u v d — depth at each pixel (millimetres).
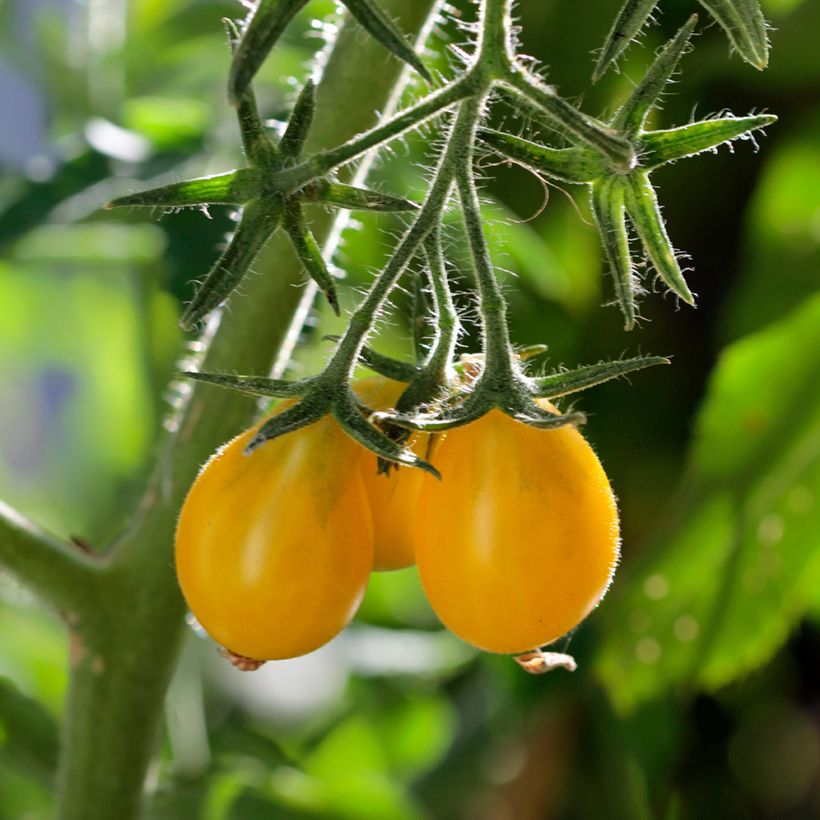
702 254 511
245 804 484
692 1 473
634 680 479
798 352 471
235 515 331
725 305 494
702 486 473
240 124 325
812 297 474
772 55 472
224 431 392
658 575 473
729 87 484
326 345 466
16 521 391
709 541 473
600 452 512
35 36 571
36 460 782
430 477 337
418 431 334
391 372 340
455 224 446
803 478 469
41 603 403
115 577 397
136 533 398
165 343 513
